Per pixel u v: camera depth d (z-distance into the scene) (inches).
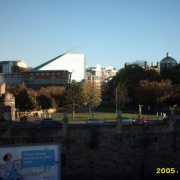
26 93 4347.9
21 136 1989.4
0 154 1199.6
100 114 4320.9
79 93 4271.7
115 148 2117.4
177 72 6107.3
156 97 4849.9
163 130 2154.3
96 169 2097.7
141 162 2134.6
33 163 1235.9
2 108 3708.2
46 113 4648.1
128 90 6003.9
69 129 2066.9
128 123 2332.7
